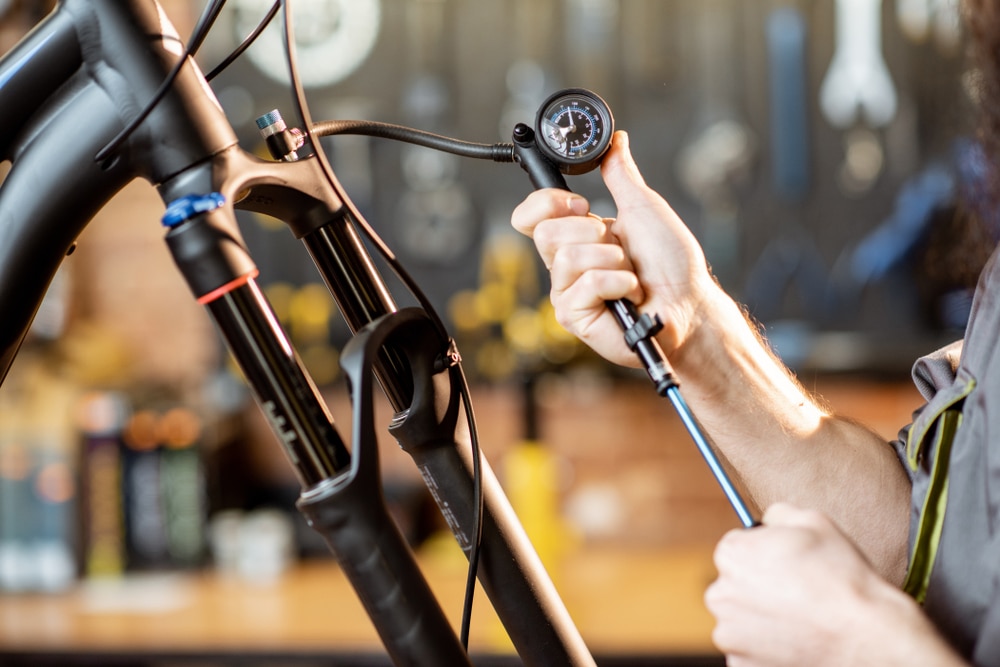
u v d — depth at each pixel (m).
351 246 0.71
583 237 0.87
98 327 3.05
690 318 0.95
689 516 2.96
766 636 0.69
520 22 2.98
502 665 2.04
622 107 3.00
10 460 2.53
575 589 2.44
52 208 0.68
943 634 0.71
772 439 1.00
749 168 2.98
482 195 3.01
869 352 2.89
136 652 2.14
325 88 2.99
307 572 2.62
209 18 0.67
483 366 2.91
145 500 2.59
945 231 2.85
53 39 0.67
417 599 0.60
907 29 2.92
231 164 0.66
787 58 2.96
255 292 0.61
